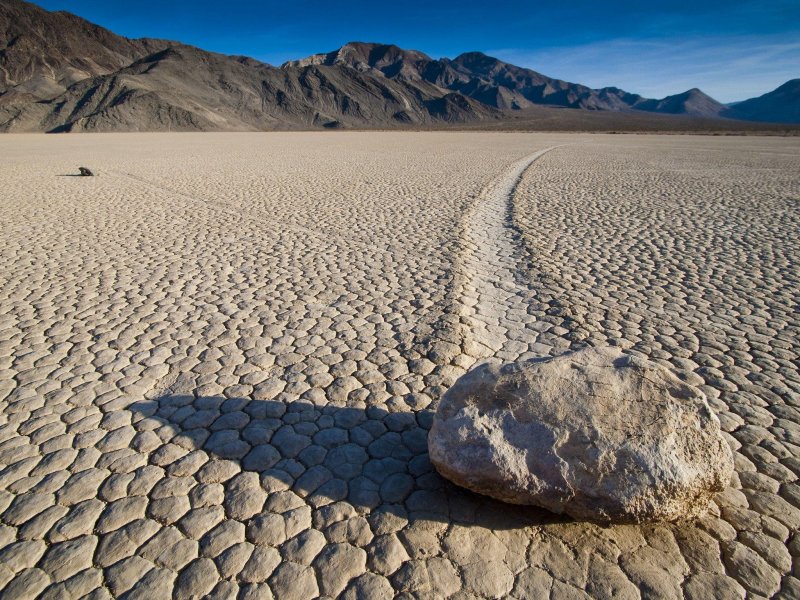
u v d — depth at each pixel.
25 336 4.40
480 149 26.64
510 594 2.08
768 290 5.59
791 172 15.80
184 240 7.65
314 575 2.16
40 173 15.20
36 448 2.96
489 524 2.40
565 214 9.59
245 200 10.95
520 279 5.98
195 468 2.79
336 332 4.49
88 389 3.57
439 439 2.49
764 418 3.28
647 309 5.07
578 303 5.20
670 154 22.69
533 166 17.69
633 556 2.25
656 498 2.24
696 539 2.34
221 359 4.00
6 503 2.55
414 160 20.34
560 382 2.53
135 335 4.43
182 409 3.34
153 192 11.90
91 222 8.77
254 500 2.56
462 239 7.70
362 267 6.38
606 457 2.27
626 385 2.50
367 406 3.38
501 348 4.25
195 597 2.07
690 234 8.09
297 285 5.71
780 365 3.96
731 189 12.42
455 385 2.68
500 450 2.34
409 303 5.17
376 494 2.60
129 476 2.73
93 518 2.45
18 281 5.78
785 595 2.09
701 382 3.71
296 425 3.17
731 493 2.64
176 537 2.35
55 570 2.19
